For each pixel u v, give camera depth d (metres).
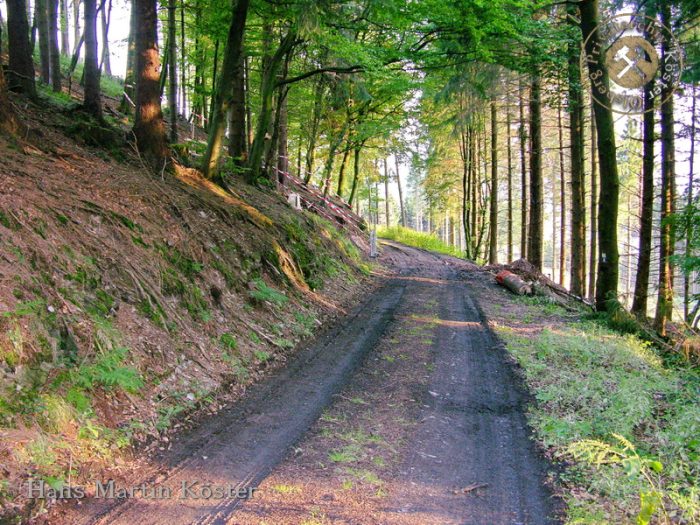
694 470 4.41
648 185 12.59
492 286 15.84
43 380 4.29
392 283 15.77
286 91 16.75
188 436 4.86
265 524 3.57
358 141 26.55
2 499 3.27
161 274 6.75
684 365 8.78
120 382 4.75
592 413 5.79
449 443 5.12
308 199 21.77
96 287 5.66
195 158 13.07
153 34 9.37
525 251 23.44
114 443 4.32
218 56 19.08
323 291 11.80
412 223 89.00
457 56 12.33
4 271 4.67
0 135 6.80
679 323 12.64
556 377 7.09
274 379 6.69
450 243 46.69
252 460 4.50
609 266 11.59
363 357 7.92
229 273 8.38
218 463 4.40
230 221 9.68
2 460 3.50
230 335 7.13
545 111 24.53
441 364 7.73
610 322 10.79
